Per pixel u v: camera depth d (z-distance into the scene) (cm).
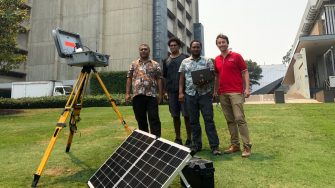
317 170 351
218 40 456
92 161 435
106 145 536
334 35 1906
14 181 354
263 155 424
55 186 335
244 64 449
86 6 3353
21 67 3447
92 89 2419
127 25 3209
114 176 287
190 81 456
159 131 452
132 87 467
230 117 454
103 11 3291
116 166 302
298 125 644
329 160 388
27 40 3528
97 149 506
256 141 515
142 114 453
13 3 1531
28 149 532
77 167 407
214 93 481
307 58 2531
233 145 452
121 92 2414
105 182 291
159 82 466
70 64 421
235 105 435
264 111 957
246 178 333
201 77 436
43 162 343
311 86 2888
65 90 2469
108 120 935
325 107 993
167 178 222
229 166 378
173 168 226
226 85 445
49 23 3475
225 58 453
